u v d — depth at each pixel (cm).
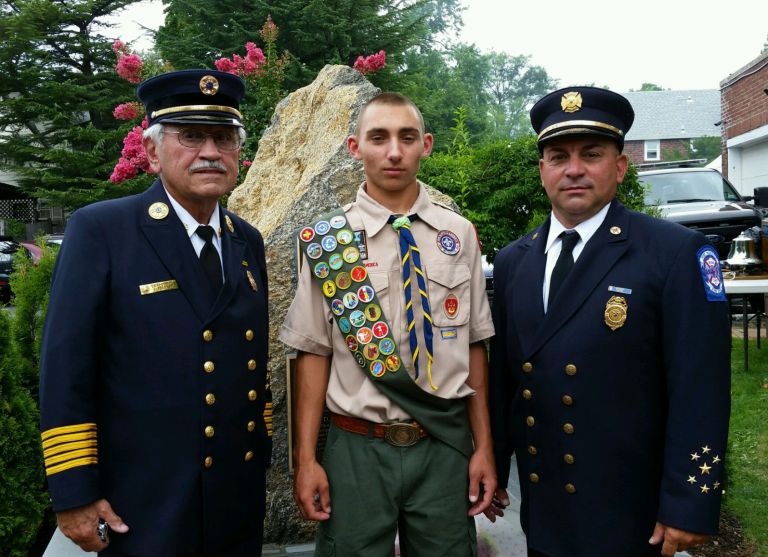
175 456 174
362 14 1441
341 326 198
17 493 277
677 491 172
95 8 1714
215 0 1378
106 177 1627
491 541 267
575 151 189
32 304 366
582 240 194
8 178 1973
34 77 1667
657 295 180
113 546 174
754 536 301
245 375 186
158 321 176
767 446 405
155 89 184
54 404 165
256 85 598
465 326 202
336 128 333
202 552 178
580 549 182
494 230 534
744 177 1278
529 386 193
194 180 182
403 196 207
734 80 1264
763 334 741
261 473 196
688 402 173
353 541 192
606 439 180
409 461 191
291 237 296
